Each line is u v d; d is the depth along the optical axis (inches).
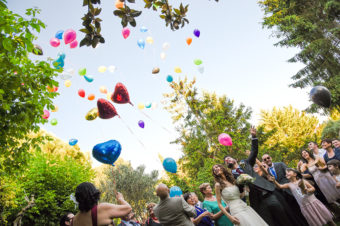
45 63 198.4
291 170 185.2
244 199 175.8
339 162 187.8
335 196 188.4
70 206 490.0
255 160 179.3
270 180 179.0
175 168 178.5
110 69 231.6
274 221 165.2
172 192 179.5
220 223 167.9
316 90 173.6
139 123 248.8
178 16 148.7
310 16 579.2
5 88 179.5
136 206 825.5
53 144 778.2
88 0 123.8
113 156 132.0
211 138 739.4
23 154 219.8
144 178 875.4
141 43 230.4
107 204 86.6
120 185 836.6
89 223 81.4
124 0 129.7
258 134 821.9
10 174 222.8
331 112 596.7
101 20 128.9
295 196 182.7
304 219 183.5
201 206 201.6
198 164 772.0
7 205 377.4
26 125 200.5
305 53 593.3
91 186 88.1
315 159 207.2
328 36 549.0
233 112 857.5
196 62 270.4
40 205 451.2
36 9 172.4
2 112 185.6
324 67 586.6
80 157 840.9
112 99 211.2
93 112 201.2
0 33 160.4
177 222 128.5
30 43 173.2
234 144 693.3
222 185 158.6
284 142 978.7
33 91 200.2
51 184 500.7
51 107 213.9
